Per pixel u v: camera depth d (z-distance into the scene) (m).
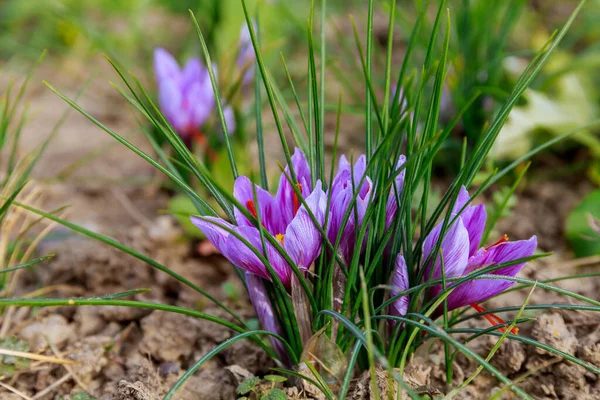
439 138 0.53
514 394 0.59
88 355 0.61
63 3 1.08
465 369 0.60
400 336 0.56
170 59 0.75
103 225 0.74
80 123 0.93
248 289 0.57
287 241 0.54
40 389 0.60
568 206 0.74
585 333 0.61
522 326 0.61
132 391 0.57
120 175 0.81
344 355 0.56
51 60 1.08
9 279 0.66
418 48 0.81
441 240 0.54
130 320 0.64
